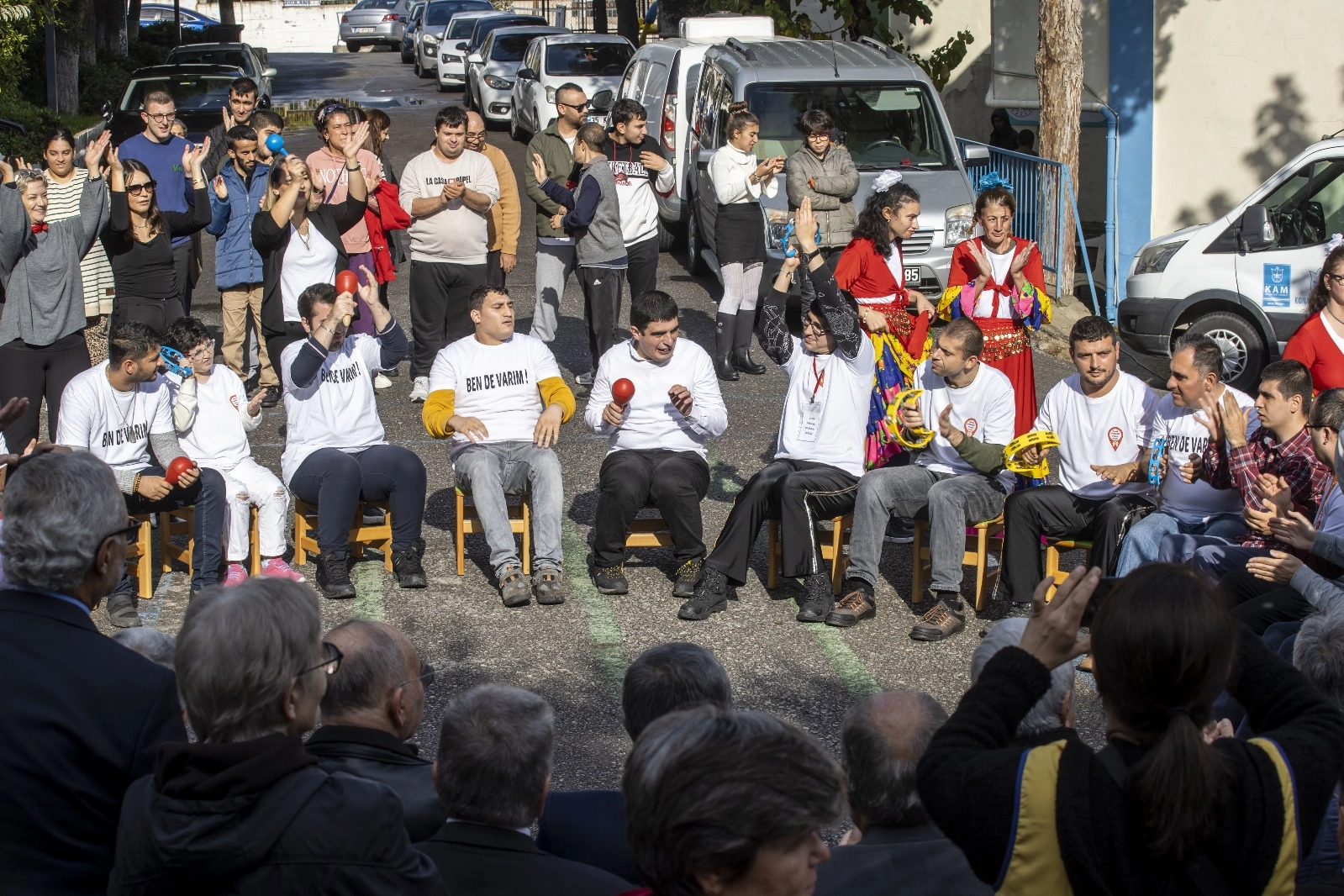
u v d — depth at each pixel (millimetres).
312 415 6289
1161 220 14469
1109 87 14328
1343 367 6527
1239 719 4230
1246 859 2020
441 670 5461
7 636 2520
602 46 21078
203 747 2211
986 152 11492
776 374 9883
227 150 9055
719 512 7316
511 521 6395
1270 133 13703
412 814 2885
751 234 9477
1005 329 7227
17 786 2432
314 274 8406
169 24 35469
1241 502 5598
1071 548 5961
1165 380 10750
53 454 2668
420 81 33281
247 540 6203
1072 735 2168
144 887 2215
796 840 1839
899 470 6051
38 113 15852
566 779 4629
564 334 10961
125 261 7961
